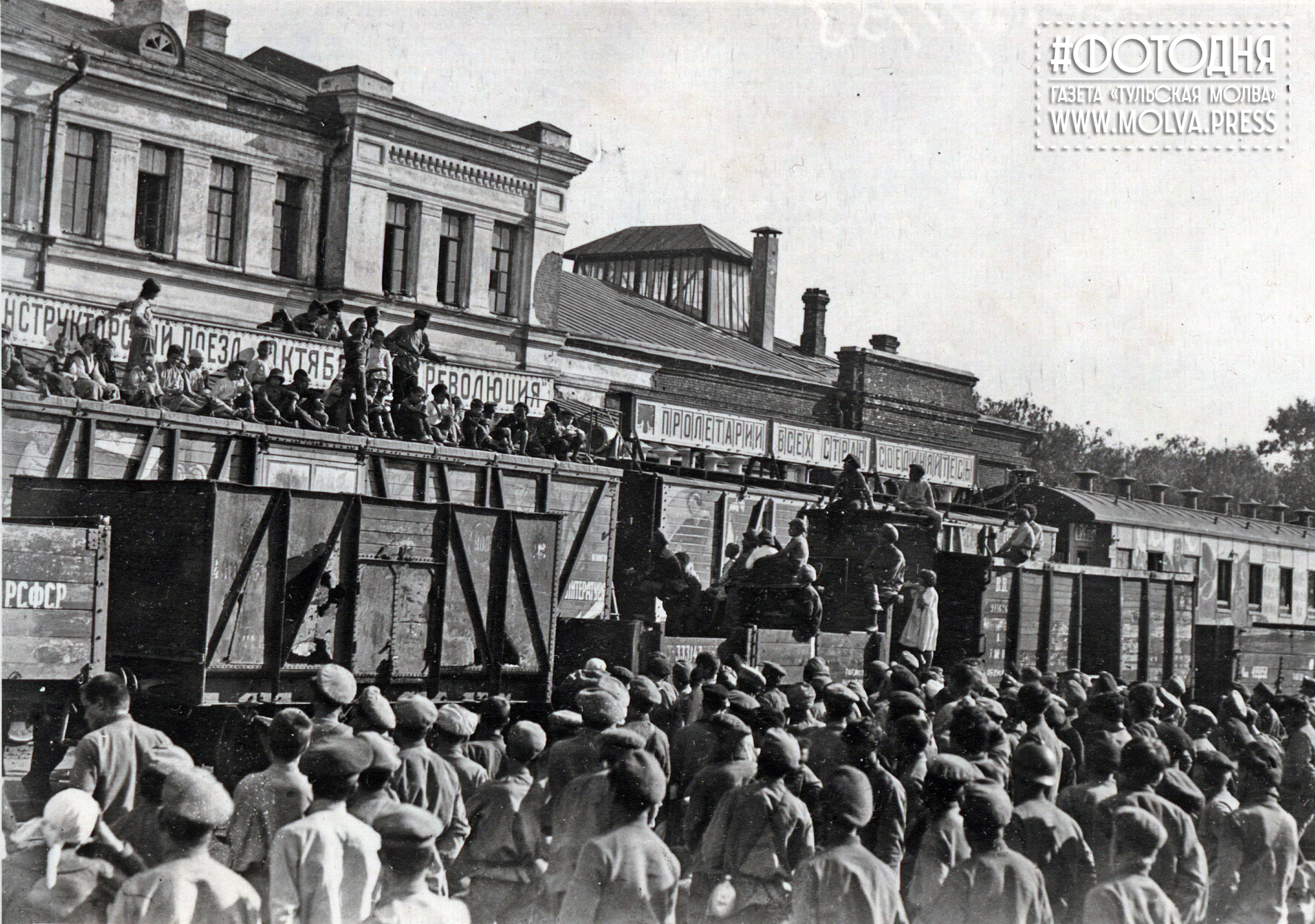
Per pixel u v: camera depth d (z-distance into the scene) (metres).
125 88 22.59
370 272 26.09
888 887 6.55
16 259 21.30
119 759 7.08
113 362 16.64
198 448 13.71
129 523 10.96
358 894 5.87
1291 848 8.46
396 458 15.32
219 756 10.34
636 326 34.94
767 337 39.75
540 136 29.27
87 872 5.84
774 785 7.18
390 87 26.38
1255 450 49.12
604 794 7.19
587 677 10.09
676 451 29.22
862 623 19.48
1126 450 53.19
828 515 20.42
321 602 11.31
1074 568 22.64
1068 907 7.44
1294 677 26.20
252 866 6.39
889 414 38.00
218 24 27.50
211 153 24.00
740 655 16.23
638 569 20.23
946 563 20.22
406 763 7.52
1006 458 42.66
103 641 9.89
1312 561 43.84
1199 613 38.84
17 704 9.53
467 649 12.46
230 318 24.33
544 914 7.38
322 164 25.69
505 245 29.06
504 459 16.31
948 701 11.73
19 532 9.49
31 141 21.41
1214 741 10.93
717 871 7.14
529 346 29.16
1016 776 7.71
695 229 40.94
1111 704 10.67
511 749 7.83
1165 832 7.31
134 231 23.03
